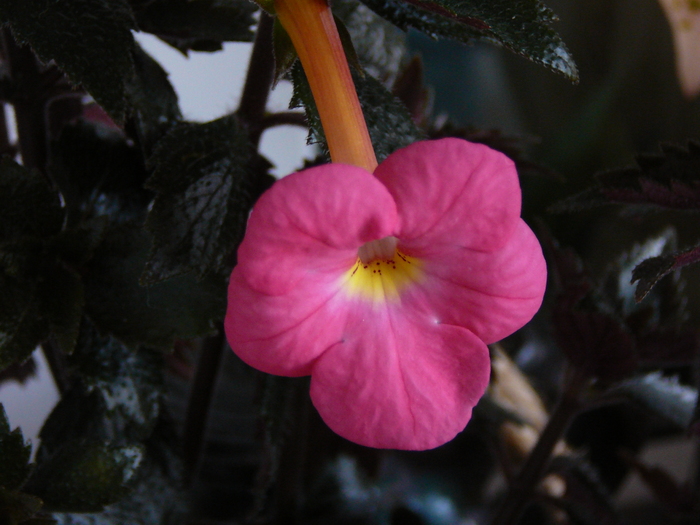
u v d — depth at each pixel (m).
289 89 0.23
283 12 0.17
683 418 0.22
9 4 0.18
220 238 0.19
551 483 0.30
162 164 0.19
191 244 0.19
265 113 0.21
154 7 0.20
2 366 0.19
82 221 0.20
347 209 0.16
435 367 0.17
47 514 0.18
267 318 0.17
